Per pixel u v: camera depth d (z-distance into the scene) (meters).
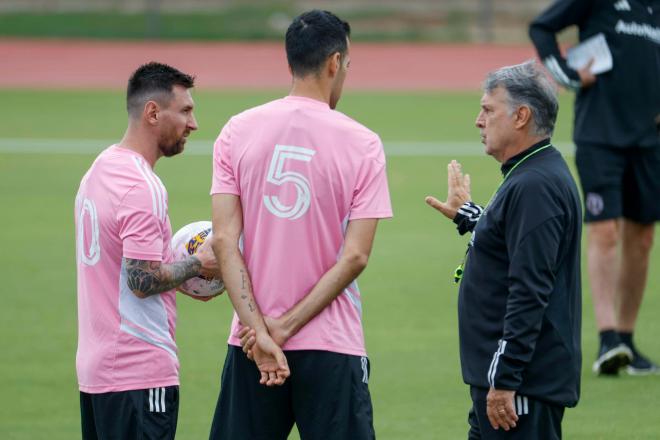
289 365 16.08
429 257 38.88
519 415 15.70
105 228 16.64
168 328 17.16
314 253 16.05
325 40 16.14
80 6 121.75
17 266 37.19
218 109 74.75
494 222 15.84
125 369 16.67
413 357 28.34
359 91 86.44
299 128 16.00
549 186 15.42
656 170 27.58
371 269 37.28
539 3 123.44
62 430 23.08
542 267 15.20
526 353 15.26
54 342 29.42
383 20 121.81
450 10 123.50
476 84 91.12
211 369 27.30
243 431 16.50
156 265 16.50
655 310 32.66
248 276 16.19
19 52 103.75
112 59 101.44
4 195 48.50
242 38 114.44
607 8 27.39
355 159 16.03
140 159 17.08
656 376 26.89
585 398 25.12
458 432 23.00
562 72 27.44
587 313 32.53
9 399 25.03
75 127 67.25
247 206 16.25
